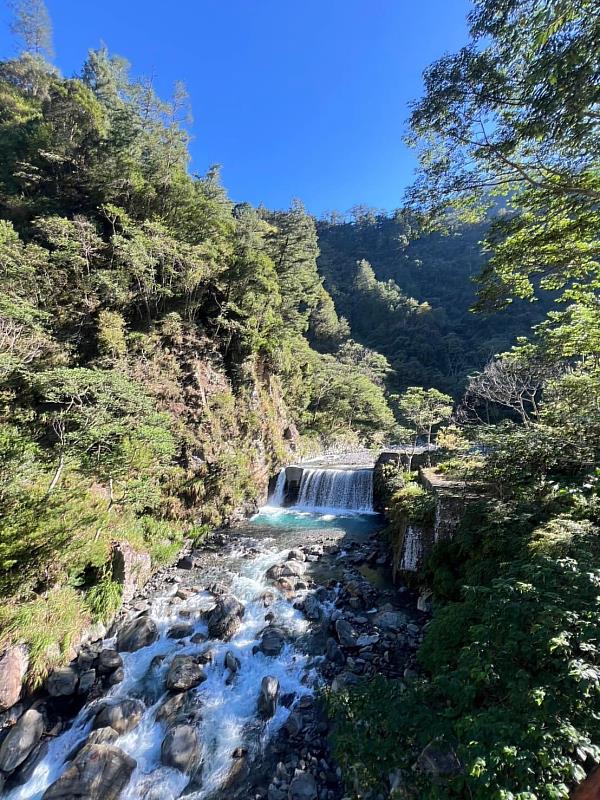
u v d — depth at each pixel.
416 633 7.02
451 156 6.85
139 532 10.39
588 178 6.18
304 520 15.72
